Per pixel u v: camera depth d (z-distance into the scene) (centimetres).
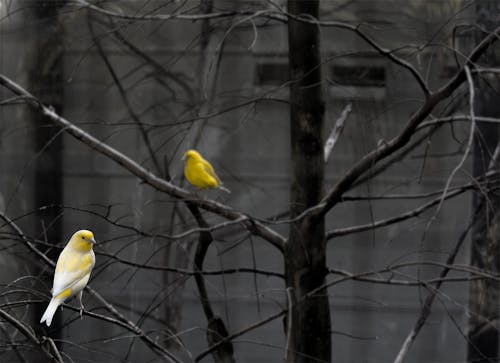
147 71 1330
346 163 1433
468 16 1208
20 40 1248
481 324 1127
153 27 1216
